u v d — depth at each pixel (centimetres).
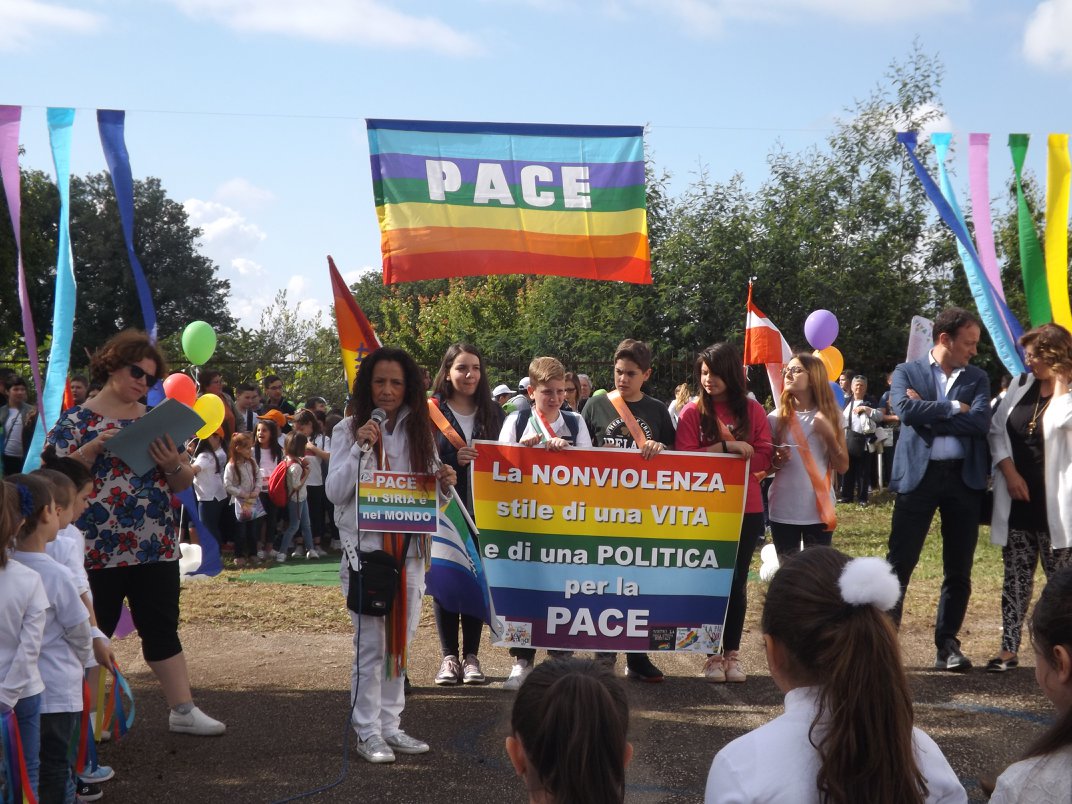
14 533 342
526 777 201
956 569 609
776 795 191
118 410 473
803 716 199
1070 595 193
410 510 464
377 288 5366
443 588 562
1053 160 710
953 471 599
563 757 191
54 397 563
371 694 458
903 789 191
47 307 4200
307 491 1198
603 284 2066
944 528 614
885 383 2102
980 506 611
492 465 556
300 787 421
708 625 566
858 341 2100
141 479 473
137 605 485
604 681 199
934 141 725
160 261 5572
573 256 643
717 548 567
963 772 442
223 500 1126
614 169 644
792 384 614
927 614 764
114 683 420
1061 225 707
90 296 5253
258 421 1210
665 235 2095
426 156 635
